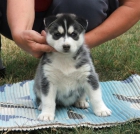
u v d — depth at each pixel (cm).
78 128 93
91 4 119
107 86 124
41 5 126
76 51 100
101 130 92
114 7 129
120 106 108
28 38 98
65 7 121
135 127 93
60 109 108
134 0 117
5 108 107
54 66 100
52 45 98
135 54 162
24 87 125
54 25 99
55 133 91
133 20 118
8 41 187
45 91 100
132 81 126
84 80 102
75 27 99
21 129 90
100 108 102
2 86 125
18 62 157
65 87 103
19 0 109
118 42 183
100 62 153
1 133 90
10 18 108
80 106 109
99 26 117
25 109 107
